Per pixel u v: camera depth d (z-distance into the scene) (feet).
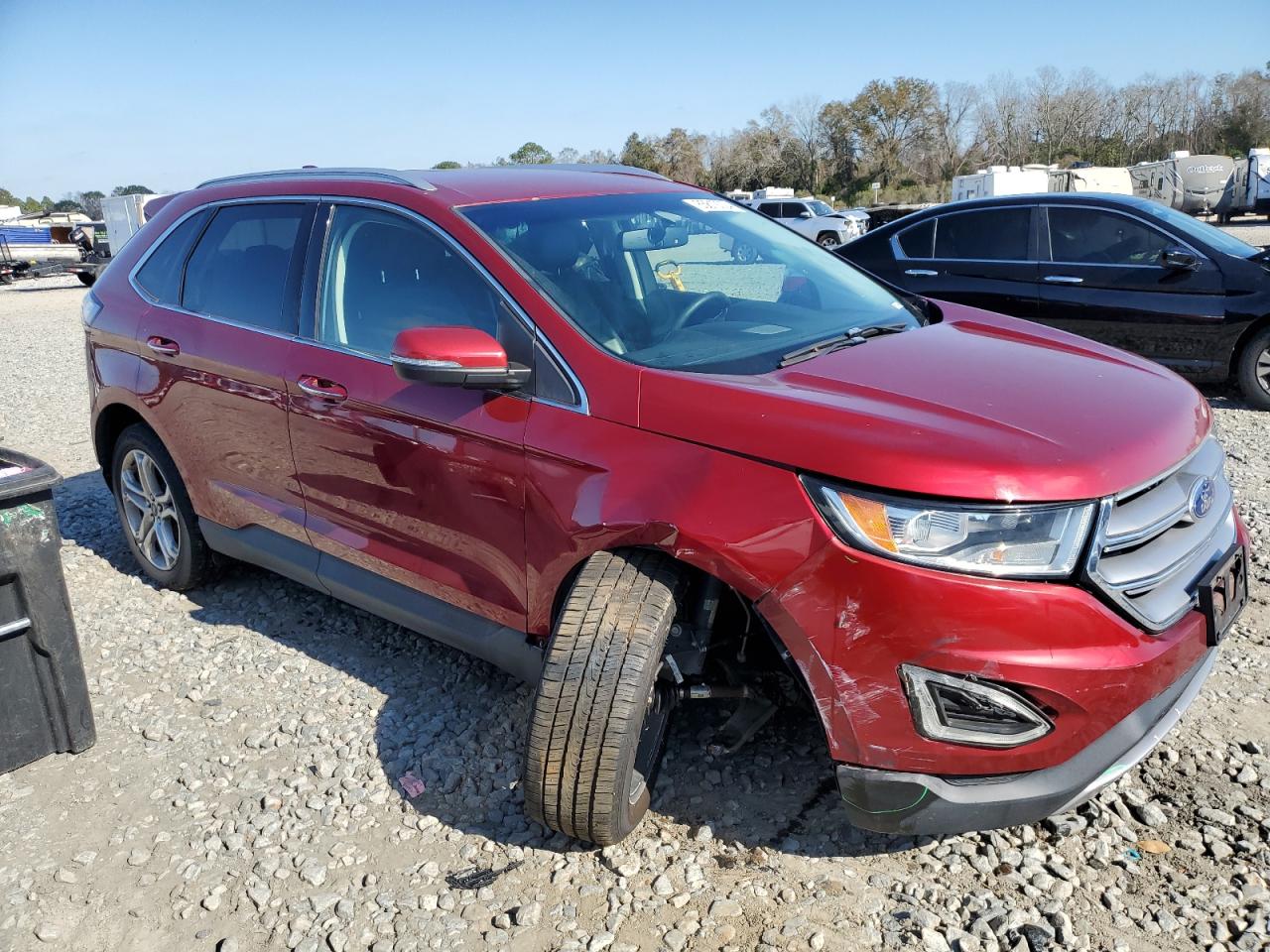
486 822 9.36
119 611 14.28
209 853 9.16
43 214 131.64
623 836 8.71
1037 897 7.97
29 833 9.57
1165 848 8.45
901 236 27.40
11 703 10.38
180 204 13.97
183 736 11.06
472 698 11.50
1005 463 7.22
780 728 10.45
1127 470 7.49
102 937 8.25
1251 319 22.76
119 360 13.93
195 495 13.37
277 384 11.49
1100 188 114.21
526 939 7.89
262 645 13.09
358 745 10.68
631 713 8.05
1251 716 10.25
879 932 7.73
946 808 7.57
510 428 9.15
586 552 8.62
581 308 9.45
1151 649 7.49
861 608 7.37
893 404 8.06
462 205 10.49
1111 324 24.44
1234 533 9.03
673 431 8.26
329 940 7.98
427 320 10.18
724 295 10.68
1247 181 114.32
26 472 10.12
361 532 11.13
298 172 12.69
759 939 7.73
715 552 7.80
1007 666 7.16
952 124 256.73
